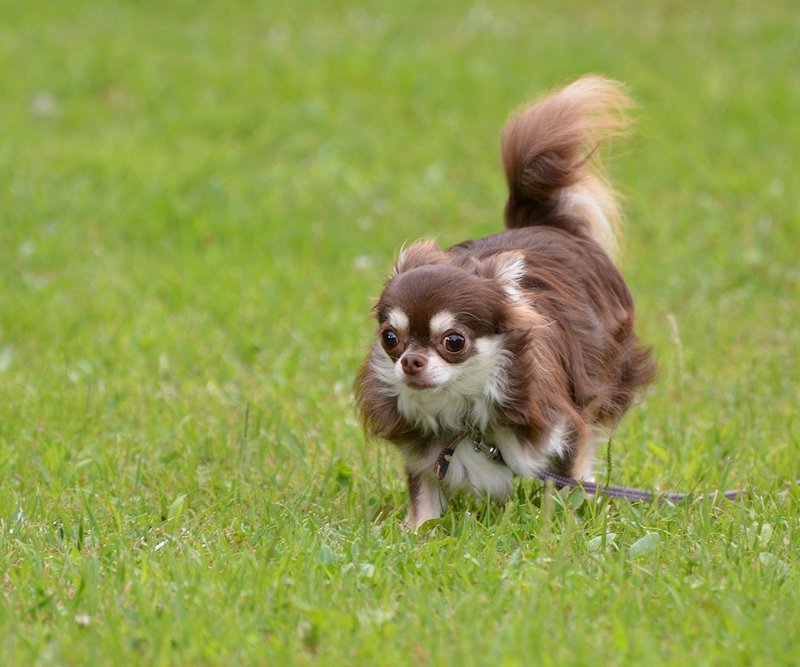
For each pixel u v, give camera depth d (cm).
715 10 3669
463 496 1202
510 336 1077
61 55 3241
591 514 1145
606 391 1206
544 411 1095
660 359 1634
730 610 926
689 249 2159
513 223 1334
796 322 1836
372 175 2545
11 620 929
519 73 3125
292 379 1636
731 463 1309
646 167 2562
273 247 2200
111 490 1287
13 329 1819
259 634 916
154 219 2303
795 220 2222
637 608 931
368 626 912
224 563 1043
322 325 1823
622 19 3625
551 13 3697
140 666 868
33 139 2725
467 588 978
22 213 2308
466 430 1116
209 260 2127
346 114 2895
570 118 1291
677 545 1059
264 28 3581
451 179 2573
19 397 1563
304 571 1023
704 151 2645
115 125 2866
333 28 3572
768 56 3262
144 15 3675
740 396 1544
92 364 1666
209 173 2553
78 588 987
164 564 1052
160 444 1412
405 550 1062
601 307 1229
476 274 1088
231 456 1381
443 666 850
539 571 993
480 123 2847
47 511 1209
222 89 3080
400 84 3061
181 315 1884
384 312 1080
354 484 1289
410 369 1041
